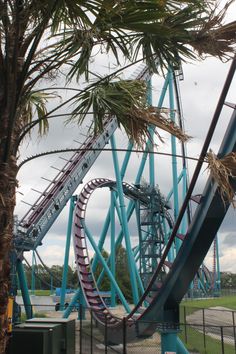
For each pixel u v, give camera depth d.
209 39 6.37
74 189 29.77
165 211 43.69
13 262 22.33
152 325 16.88
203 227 14.26
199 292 72.56
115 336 18.88
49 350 8.75
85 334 17.59
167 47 6.42
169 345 14.59
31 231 25.77
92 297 27.44
